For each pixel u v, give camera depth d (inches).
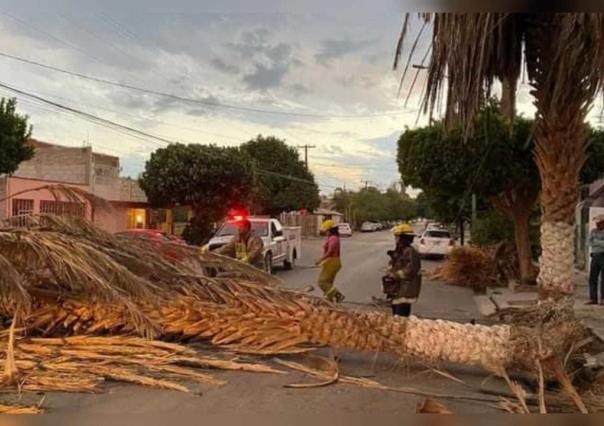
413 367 280.1
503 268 737.0
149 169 1439.5
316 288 652.1
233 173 1424.7
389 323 268.7
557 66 310.5
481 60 296.0
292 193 2146.9
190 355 271.7
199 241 1423.5
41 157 1453.0
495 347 249.1
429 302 585.9
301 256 1289.4
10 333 252.1
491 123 687.1
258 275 338.6
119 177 1626.5
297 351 277.0
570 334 244.4
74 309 291.7
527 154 697.0
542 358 236.4
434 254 1237.1
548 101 320.5
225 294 294.2
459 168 721.6
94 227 320.5
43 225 316.2
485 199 853.2
